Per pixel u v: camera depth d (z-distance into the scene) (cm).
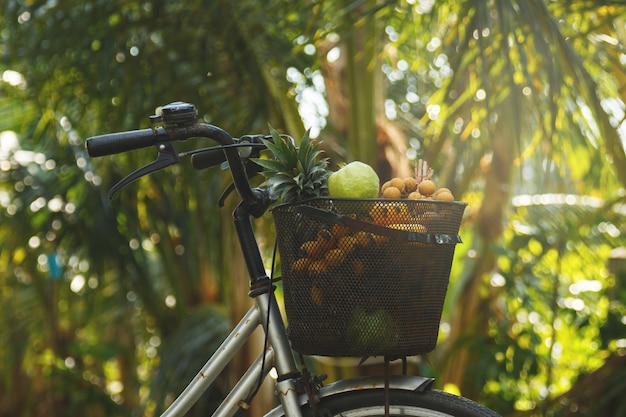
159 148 196
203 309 584
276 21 470
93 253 619
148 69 486
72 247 633
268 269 577
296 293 187
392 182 196
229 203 500
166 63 481
